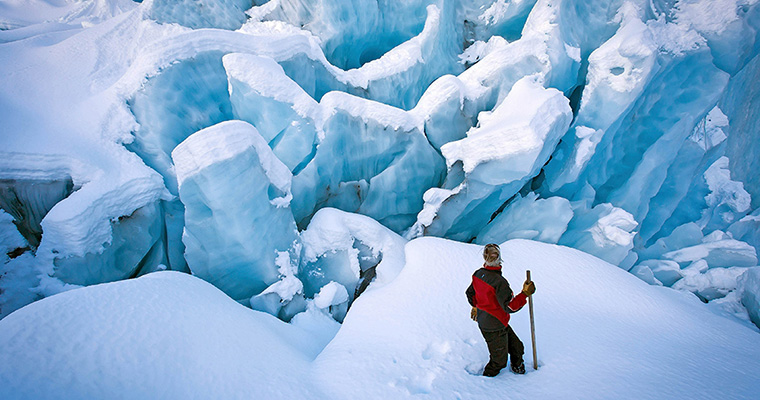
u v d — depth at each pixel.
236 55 4.86
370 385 2.68
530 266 4.38
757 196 8.12
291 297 4.52
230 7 7.29
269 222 4.58
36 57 5.81
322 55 6.35
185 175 4.01
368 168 6.16
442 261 4.39
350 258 5.18
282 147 5.18
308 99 5.17
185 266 5.05
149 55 5.03
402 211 6.37
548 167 6.32
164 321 2.77
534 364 2.67
